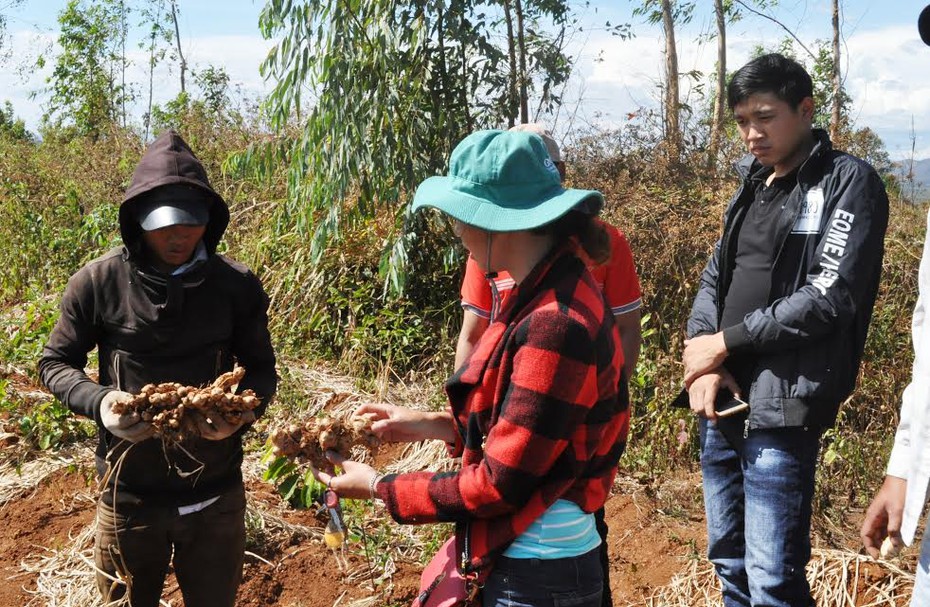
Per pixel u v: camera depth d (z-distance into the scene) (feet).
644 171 24.63
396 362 20.75
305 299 22.29
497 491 6.60
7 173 36.06
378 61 20.86
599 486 7.14
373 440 7.92
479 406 6.95
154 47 62.85
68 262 27.04
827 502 14.69
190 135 34.53
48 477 16.03
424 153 21.63
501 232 6.79
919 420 6.87
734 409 9.59
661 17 38.86
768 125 9.52
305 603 12.89
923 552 6.93
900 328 19.95
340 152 20.53
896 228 23.15
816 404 9.26
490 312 10.48
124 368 9.06
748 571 9.66
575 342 6.50
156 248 8.79
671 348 18.43
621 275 10.64
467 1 21.61
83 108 59.82
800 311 9.10
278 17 20.44
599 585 7.34
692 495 15.47
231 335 9.48
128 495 9.08
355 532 13.94
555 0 23.45
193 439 8.97
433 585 7.36
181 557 9.54
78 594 12.64
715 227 21.48
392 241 21.17
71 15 61.52
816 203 9.43
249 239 25.88
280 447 7.84
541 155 6.91
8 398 18.53
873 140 26.71
